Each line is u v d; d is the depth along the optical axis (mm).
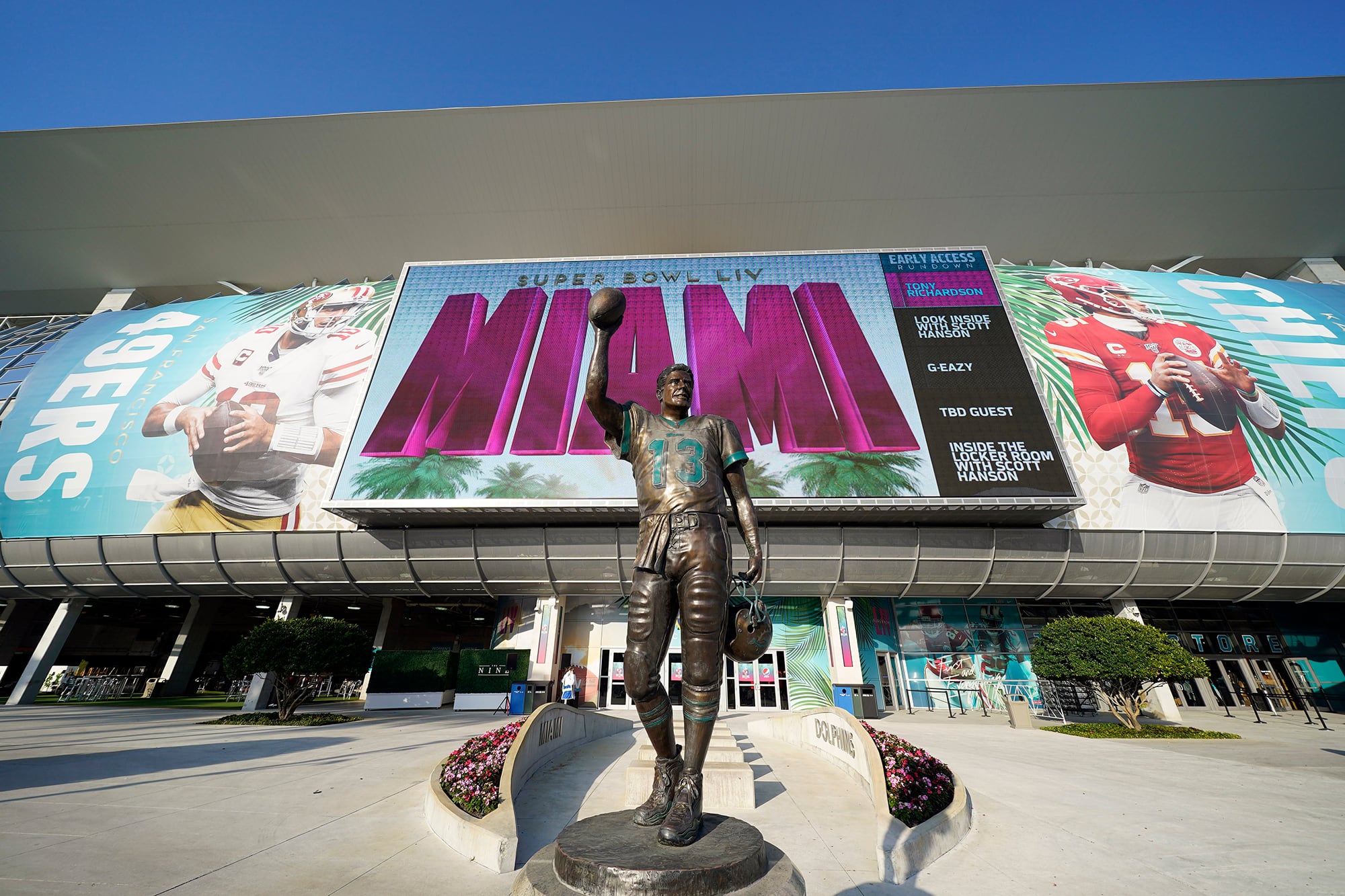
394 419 21891
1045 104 32031
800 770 9781
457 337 24016
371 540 22125
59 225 35969
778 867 2855
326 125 33125
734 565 21859
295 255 37406
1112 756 12445
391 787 8398
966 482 19672
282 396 25047
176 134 33375
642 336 23547
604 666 23531
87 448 24125
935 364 22266
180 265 37688
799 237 36438
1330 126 31844
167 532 22359
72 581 23094
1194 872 5703
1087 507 21359
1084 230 35281
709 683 3070
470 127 33219
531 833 6207
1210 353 24328
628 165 34125
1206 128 32250
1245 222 34438
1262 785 9562
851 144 33406
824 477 20047
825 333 23297
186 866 5266
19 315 40875
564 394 22406
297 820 6770
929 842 5887
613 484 20438
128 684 30969
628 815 3297
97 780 8367
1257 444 22031
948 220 35344
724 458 3623
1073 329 25328
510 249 37156
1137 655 16234
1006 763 11133
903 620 25031
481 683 22938
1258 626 26375
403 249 37094
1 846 5562
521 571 22406
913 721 20453
